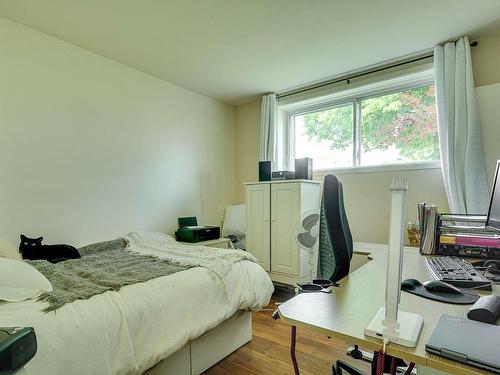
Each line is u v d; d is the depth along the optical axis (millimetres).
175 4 1983
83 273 1664
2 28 2137
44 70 2354
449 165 2379
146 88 3107
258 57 2758
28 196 2250
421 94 2814
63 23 2207
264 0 1946
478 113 2309
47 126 2365
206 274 1715
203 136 3760
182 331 1452
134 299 1349
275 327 2328
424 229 1636
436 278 1059
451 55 2416
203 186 3744
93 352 1115
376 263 1384
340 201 1222
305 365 1789
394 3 1971
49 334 1038
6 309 1105
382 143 3041
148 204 3113
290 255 2922
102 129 2730
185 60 2816
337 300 871
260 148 3717
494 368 500
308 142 3623
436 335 603
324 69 2994
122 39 2439
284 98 3607
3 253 1682
